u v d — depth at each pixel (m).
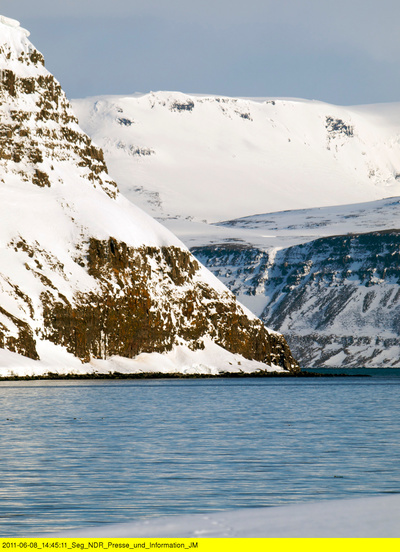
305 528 61.03
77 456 117.88
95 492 89.94
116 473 102.69
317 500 84.69
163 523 65.44
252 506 81.88
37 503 83.88
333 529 60.69
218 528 62.12
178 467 107.75
